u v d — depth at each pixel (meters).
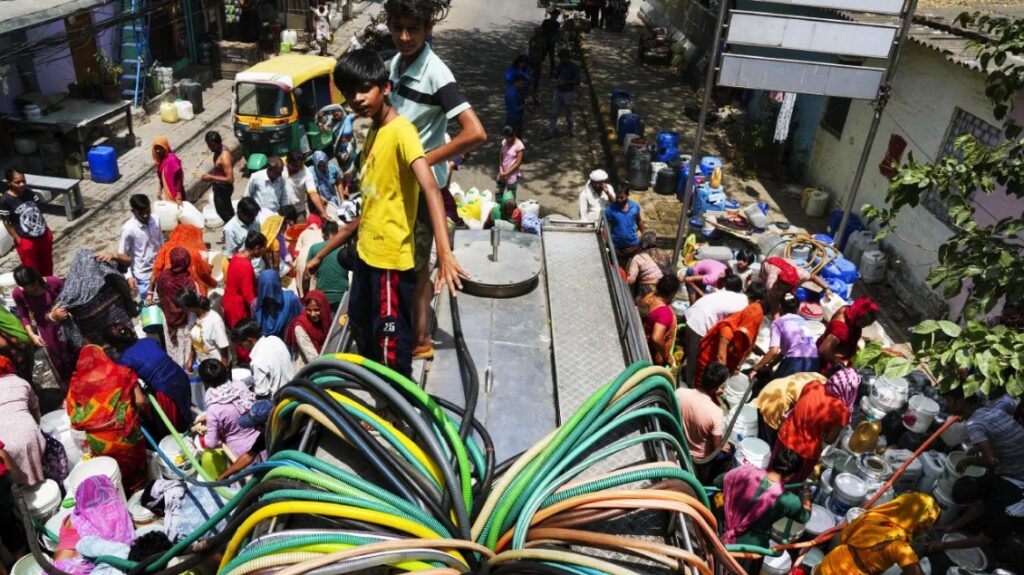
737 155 14.30
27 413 5.34
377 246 2.84
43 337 6.93
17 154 12.03
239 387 5.24
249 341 6.07
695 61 19.77
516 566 2.26
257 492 2.57
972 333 3.59
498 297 4.28
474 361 3.67
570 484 2.63
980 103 8.52
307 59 13.93
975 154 4.80
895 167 5.07
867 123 11.07
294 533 2.29
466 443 2.75
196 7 18.30
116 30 15.02
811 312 7.87
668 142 13.44
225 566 2.36
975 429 5.25
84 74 13.84
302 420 2.91
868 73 8.34
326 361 2.85
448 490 2.46
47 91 13.02
